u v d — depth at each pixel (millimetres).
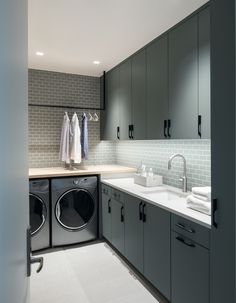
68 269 2666
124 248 2742
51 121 3820
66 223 3229
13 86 605
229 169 1273
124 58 3199
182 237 1808
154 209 2174
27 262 864
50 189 3156
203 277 1596
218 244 1359
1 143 489
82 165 4066
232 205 1261
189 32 2084
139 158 3584
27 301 884
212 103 1370
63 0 1862
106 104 3885
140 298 2182
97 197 3412
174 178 2844
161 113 2486
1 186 488
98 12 2039
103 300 2156
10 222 574
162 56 2457
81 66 3543
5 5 518
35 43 2689
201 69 1955
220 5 1299
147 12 2045
